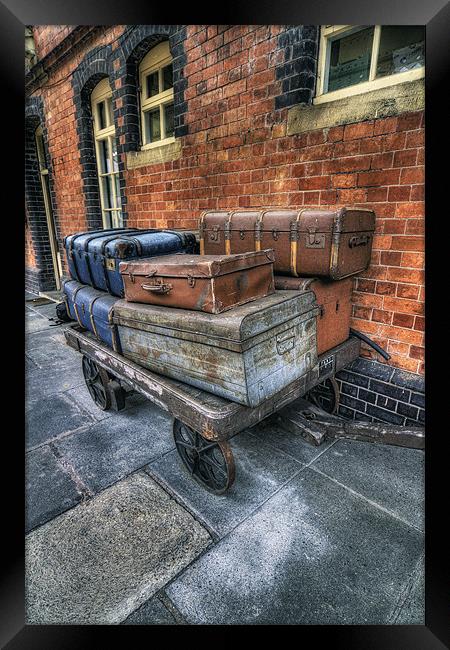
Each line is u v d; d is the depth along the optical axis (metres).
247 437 2.70
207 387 2.01
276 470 2.35
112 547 1.85
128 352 2.52
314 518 1.98
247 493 2.17
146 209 4.49
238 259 1.98
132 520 2.01
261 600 1.58
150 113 4.53
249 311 1.87
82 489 2.25
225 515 2.02
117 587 1.65
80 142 5.48
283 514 2.01
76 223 6.21
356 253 2.39
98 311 2.70
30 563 1.77
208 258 2.12
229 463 1.94
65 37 4.95
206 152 3.53
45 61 5.53
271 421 2.71
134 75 4.34
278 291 2.28
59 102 5.70
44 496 2.20
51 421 3.04
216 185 3.53
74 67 5.12
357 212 2.29
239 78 3.08
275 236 2.46
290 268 2.45
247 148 3.17
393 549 1.79
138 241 2.67
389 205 2.45
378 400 2.71
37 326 5.79
